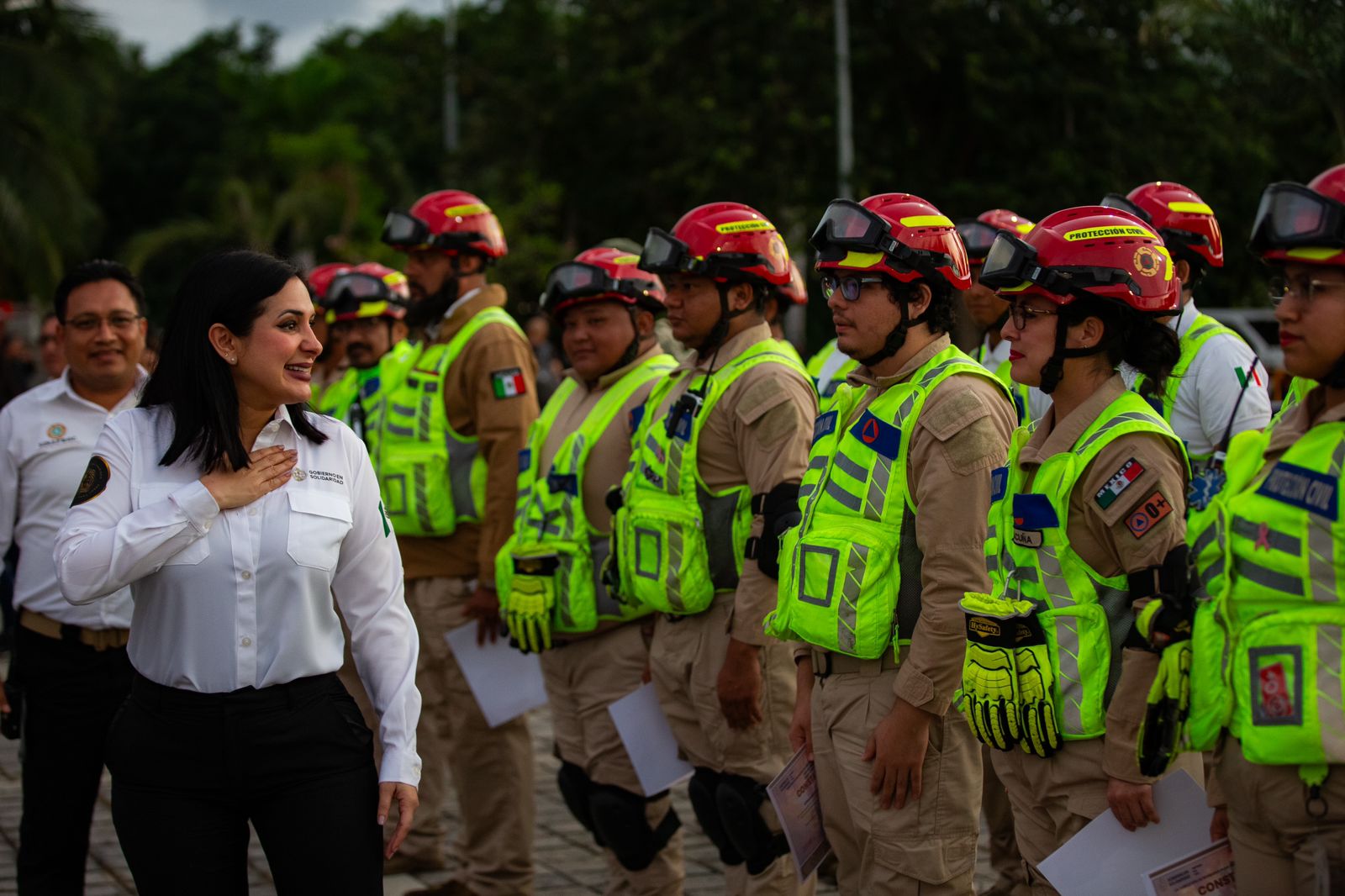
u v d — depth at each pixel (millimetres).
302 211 30875
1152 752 2818
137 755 3092
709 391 4199
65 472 4605
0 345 14234
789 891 4227
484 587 5156
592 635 4691
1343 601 2506
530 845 5234
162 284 35594
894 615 3488
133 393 4781
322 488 3203
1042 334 3102
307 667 3131
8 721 4602
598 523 4684
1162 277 3080
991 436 3375
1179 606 2820
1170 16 14867
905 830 3465
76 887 4621
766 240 4258
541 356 16906
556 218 28781
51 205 21516
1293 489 2564
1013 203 20516
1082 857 2982
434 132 42812
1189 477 3043
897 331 3520
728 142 22516
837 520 3564
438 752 5703
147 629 3111
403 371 5621
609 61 26328
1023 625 3053
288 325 3154
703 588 4203
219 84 49719
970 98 20750
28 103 21047
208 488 3037
